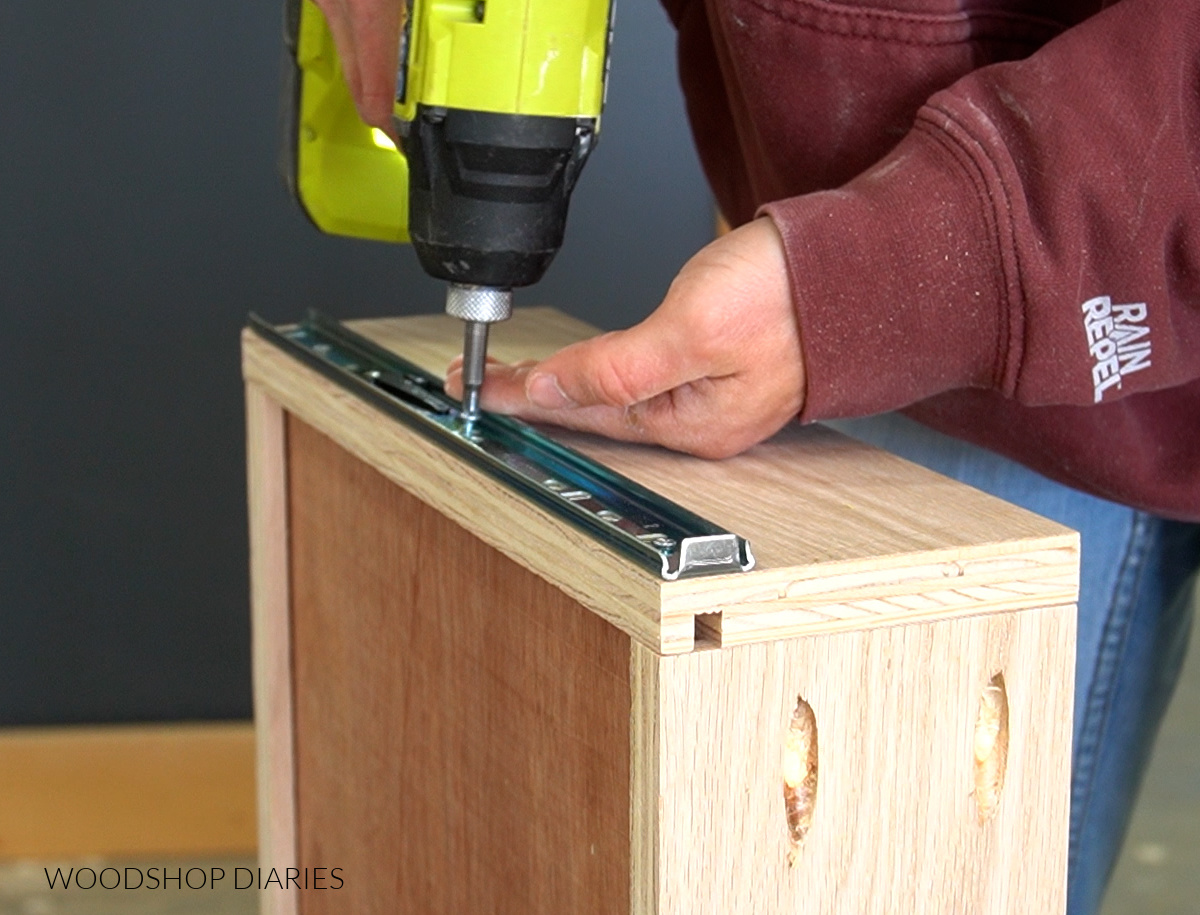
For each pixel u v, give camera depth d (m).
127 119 1.76
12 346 1.82
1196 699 2.50
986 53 0.80
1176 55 0.68
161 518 1.90
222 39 1.75
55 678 1.93
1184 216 0.68
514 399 0.80
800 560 0.61
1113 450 0.85
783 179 0.89
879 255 0.68
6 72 1.73
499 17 0.72
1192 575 1.04
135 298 1.82
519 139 0.73
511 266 0.77
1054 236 0.67
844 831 0.63
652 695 0.60
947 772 0.65
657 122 1.81
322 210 1.03
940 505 0.69
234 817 1.94
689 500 0.70
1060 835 0.67
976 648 0.64
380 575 0.91
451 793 0.84
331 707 1.02
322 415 0.93
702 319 0.69
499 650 0.76
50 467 1.86
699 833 0.61
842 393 0.70
